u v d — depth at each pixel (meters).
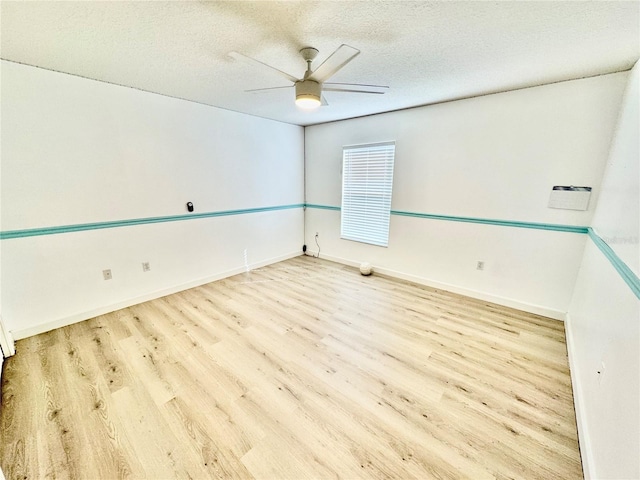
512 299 2.88
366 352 2.15
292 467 1.31
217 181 3.45
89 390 1.74
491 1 1.29
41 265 2.32
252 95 2.81
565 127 2.38
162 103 2.83
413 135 3.29
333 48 1.79
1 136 2.05
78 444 1.40
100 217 2.58
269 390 1.77
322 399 1.70
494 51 1.81
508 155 2.69
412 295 3.20
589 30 1.54
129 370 1.93
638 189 1.30
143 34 1.62
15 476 1.26
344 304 2.97
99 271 2.64
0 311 2.13
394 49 1.79
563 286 2.58
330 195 4.36
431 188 3.26
